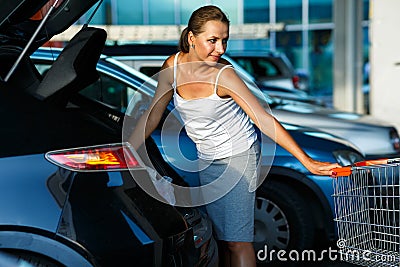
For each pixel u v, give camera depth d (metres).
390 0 12.34
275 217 6.10
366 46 20.48
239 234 4.16
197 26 3.88
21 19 3.90
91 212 3.46
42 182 3.43
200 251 3.87
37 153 3.48
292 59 21.39
